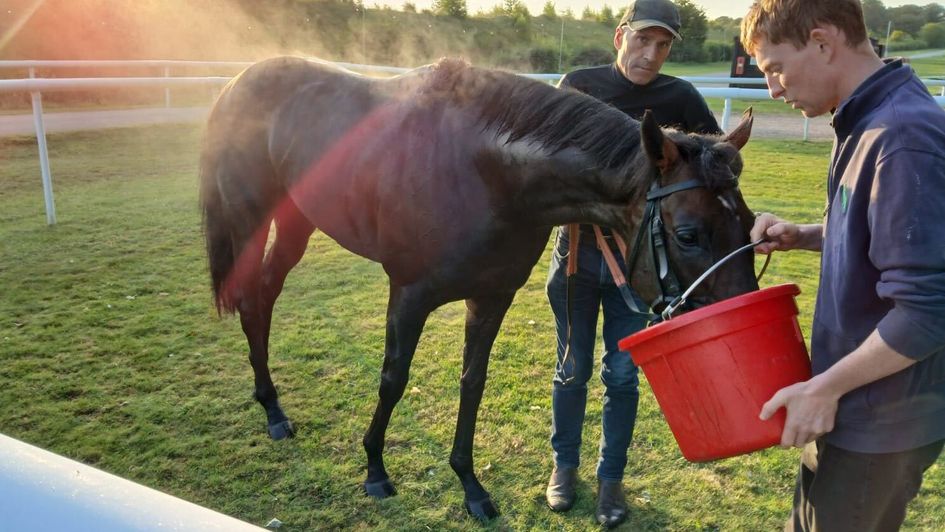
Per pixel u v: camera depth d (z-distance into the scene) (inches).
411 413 115.0
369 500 94.0
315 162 98.0
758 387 54.5
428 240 83.1
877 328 45.9
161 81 246.5
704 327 54.6
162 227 216.1
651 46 86.0
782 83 52.7
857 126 48.5
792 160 351.3
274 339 141.6
